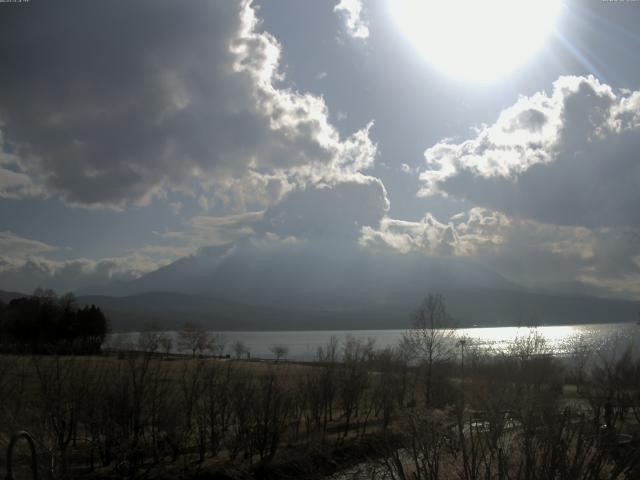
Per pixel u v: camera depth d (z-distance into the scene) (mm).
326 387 36375
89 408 25625
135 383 26125
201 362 34938
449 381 35906
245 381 30922
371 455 22062
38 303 95188
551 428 11977
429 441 13664
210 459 27734
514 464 12336
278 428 28141
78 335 89625
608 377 26844
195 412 29422
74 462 25312
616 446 12250
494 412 13750
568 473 11469
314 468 24547
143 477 24719
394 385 38125
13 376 24016
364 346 61438
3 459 17594
